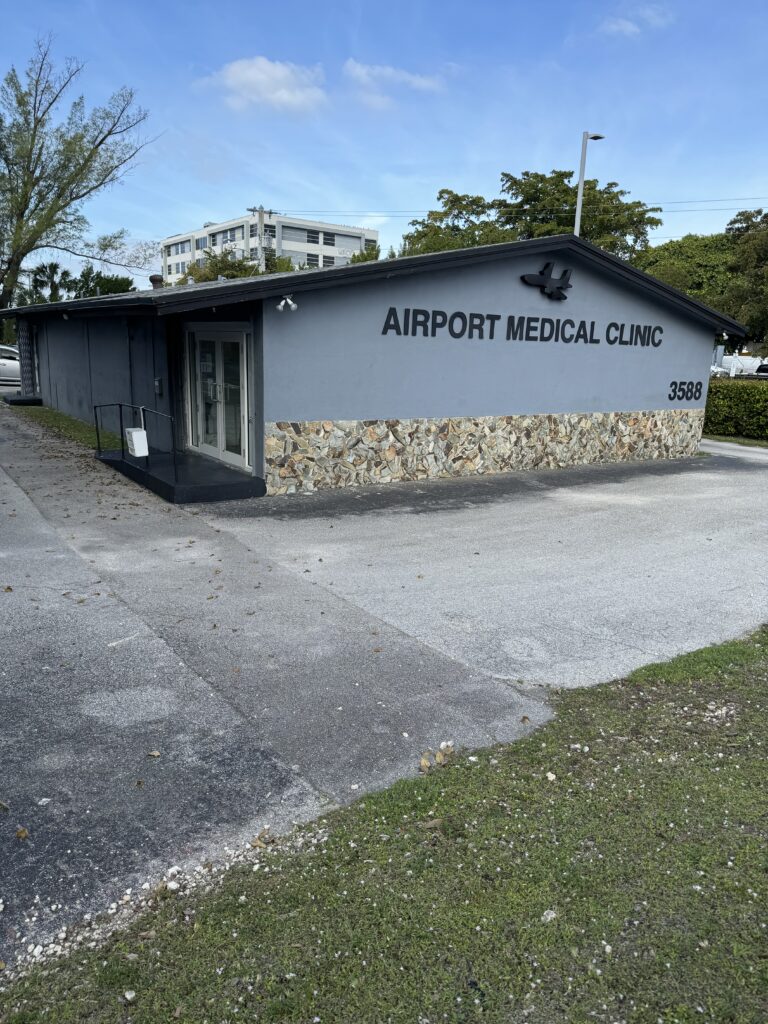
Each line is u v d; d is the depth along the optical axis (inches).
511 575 263.6
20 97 1305.4
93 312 454.6
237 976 94.0
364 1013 88.7
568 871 113.3
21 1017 87.8
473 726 157.8
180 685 172.9
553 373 501.4
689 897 108.1
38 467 435.8
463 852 117.6
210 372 434.6
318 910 105.2
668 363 570.9
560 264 481.4
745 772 141.8
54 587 234.4
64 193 1363.2
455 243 1311.5
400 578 256.1
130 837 120.6
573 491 429.1
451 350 444.1
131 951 98.1
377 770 140.9
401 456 436.8
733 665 190.7
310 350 385.1
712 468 534.6
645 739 153.8
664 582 260.5
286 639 200.5
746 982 93.4
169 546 285.0
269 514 344.2
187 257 3882.9
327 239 3501.5
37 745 146.4
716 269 1820.9
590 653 197.8
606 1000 91.0
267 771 139.9
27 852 116.3
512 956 97.4
